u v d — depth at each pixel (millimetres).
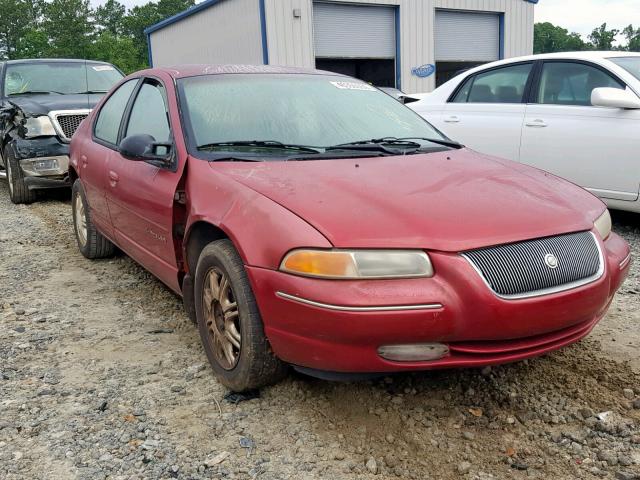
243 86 3850
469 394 3000
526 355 2629
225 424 2779
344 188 2848
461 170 3234
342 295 2414
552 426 2746
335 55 21891
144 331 3842
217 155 3301
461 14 24359
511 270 2523
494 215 2689
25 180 8023
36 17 99250
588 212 3002
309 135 3580
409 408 2887
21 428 2758
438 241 2500
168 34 26625
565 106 6090
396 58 23109
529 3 25703
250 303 2762
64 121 8109
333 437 2678
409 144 3691
